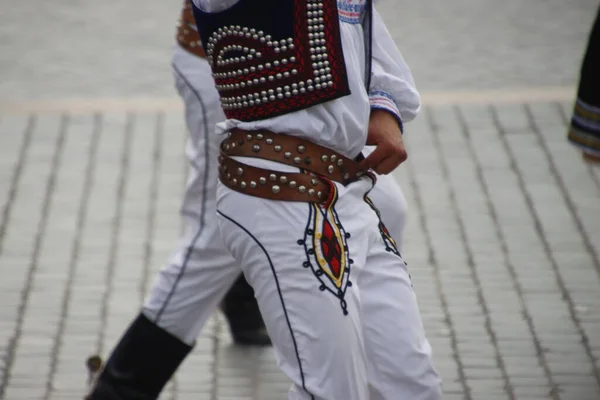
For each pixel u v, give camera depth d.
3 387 10.74
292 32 7.13
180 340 9.59
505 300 12.20
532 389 10.66
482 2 22.23
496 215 14.12
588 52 9.46
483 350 11.30
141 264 13.02
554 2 22.16
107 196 14.66
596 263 12.95
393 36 20.61
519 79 18.45
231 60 7.33
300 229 7.28
